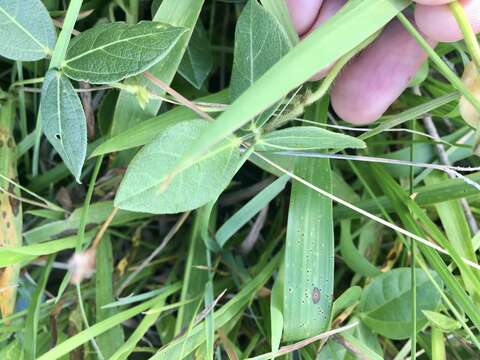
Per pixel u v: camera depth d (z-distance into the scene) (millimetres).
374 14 146
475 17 176
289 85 124
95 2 234
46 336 226
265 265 250
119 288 241
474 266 199
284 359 222
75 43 158
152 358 193
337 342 207
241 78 167
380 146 266
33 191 251
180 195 150
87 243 231
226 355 237
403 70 217
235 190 284
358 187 267
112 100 234
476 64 158
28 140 239
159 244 270
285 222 269
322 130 161
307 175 211
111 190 242
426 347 227
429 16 179
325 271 204
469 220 248
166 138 148
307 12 205
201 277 241
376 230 255
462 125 267
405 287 214
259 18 159
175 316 243
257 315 255
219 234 234
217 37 275
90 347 221
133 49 151
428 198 229
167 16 185
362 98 222
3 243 216
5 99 238
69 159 165
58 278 258
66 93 159
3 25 153
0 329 208
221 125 114
